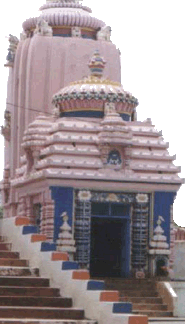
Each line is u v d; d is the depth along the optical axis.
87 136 32.12
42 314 13.34
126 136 31.89
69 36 40.53
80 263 31.31
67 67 39.66
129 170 31.98
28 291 13.98
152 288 30.39
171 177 32.34
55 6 40.91
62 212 31.09
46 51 39.69
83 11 41.12
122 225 32.47
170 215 32.44
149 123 33.62
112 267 33.16
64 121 32.53
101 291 13.21
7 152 41.12
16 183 33.75
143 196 32.16
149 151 32.78
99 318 13.03
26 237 15.41
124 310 12.84
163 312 28.89
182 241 38.09
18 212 35.53
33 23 40.91
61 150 31.48
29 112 39.25
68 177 30.98
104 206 31.81
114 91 33.53
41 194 31.75
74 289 13.88
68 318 13.38
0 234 16.66
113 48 41.19
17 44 41.47
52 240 30.98
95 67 34.84
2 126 41.41
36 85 39.34
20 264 15.02
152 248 32.12
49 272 14.56
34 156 32.41
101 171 31.58
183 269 37.84
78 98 33.25
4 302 13.64
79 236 31.39
